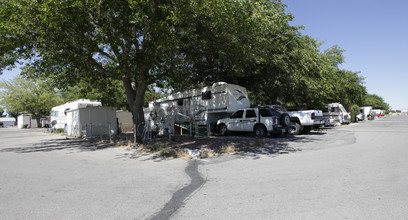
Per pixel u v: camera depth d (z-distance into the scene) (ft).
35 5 31.65
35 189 17.79
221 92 54.39
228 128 53.36
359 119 129.29
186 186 18.11
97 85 54.19
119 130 73.67
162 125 56.54
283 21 47.47
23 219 12.52
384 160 24.99
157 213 13.19
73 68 44.96
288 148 34.91
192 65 57.00
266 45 42.34
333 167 22.52
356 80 105.81
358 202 13.92
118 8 32.42
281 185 17.54
